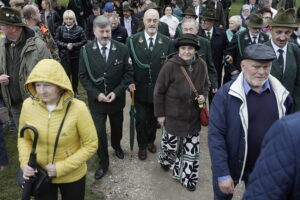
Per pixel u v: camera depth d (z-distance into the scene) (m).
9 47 3.86
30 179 2.46
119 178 4.32
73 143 2.59
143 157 4.73
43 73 2.36
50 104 2.51
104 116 4.20
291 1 12.30
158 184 4.20
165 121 3.88
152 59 4.46
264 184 1.52
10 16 3.60
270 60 2.44
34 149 2.44
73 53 6.82
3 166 2.97
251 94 2.63
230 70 5.42
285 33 3.58
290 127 1.48
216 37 5.68
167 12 7.86
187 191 4.06
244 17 9.98
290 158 1.45
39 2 11.39
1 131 2.92
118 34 6.91
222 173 2.61
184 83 3.68
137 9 11.24
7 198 3.90
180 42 3.56
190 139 3.88
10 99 4.05
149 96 4.53
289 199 1.52
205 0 10.94
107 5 6.88
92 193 4.00
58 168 2.50
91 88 4.05
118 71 4.10
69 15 6.64
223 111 2.67
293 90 3.75
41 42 3.82
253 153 2.67
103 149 4.22
